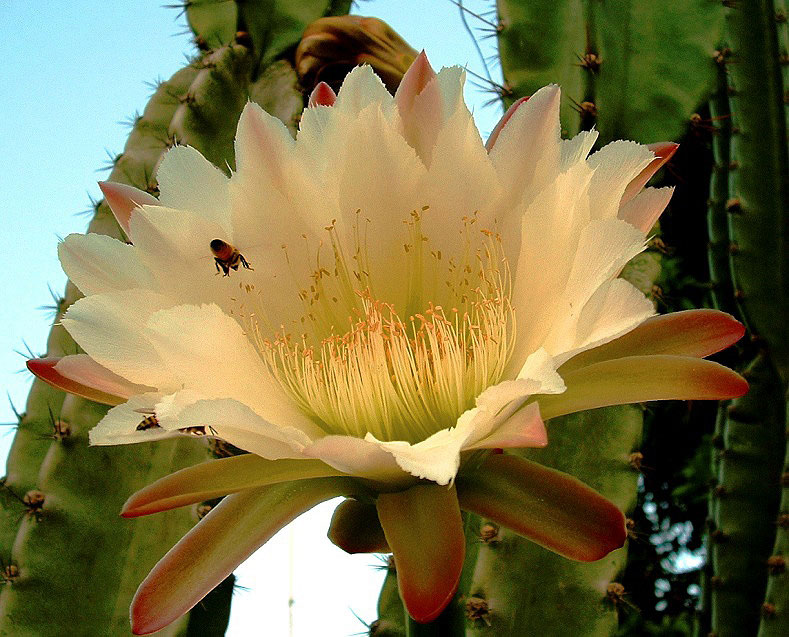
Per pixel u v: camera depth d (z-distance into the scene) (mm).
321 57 504
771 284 600
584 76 471
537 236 307
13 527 482
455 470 261
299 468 286
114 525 439
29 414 497
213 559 280
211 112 519
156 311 302
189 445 447
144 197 328
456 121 321
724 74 615
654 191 308
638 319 275
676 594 1291
